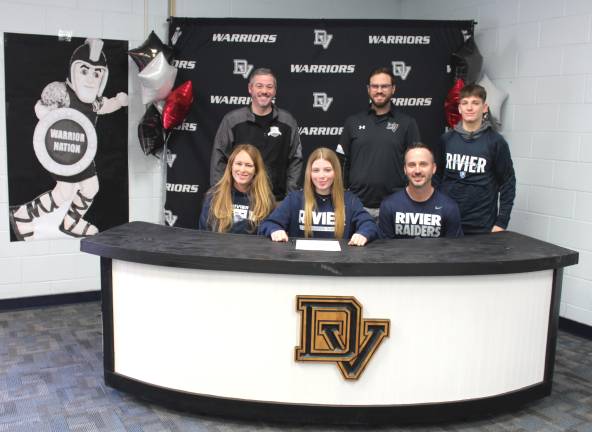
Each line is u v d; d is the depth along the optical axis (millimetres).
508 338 2363
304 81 3949
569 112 3443
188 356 2328
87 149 3867
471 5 4113
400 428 2393
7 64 3580
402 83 3975
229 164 2834
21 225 3752
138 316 2393
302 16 4367
